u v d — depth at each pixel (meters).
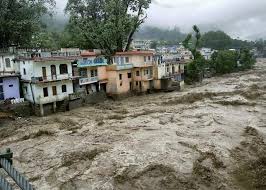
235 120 38.44
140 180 22.81
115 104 52.72
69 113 46.41
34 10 53.91
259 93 56.69
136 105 50.88
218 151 27.34
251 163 24.98
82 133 34.88
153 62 65.44
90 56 56.97
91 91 55.34
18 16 52.62
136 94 62.59
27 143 32.47
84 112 46.62
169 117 40.81
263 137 31.45
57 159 27.48
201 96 55.91
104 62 56.97
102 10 65.69
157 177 23.05
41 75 46.09
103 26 62.56
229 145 29.00
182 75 78.56
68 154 28.31
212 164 24.88
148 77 63.88
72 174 24.44
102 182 22.88
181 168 24.20
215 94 57.59
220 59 100.94
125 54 60.88
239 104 48.00
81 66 52.06
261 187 21.50
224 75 98.38
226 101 49.78
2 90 45.50
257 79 82.38
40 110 45.41
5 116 41.53
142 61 63.03
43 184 23.22
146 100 55.75
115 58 60.19
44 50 53.78
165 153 27.14
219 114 41.66
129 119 40.62
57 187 22.66
